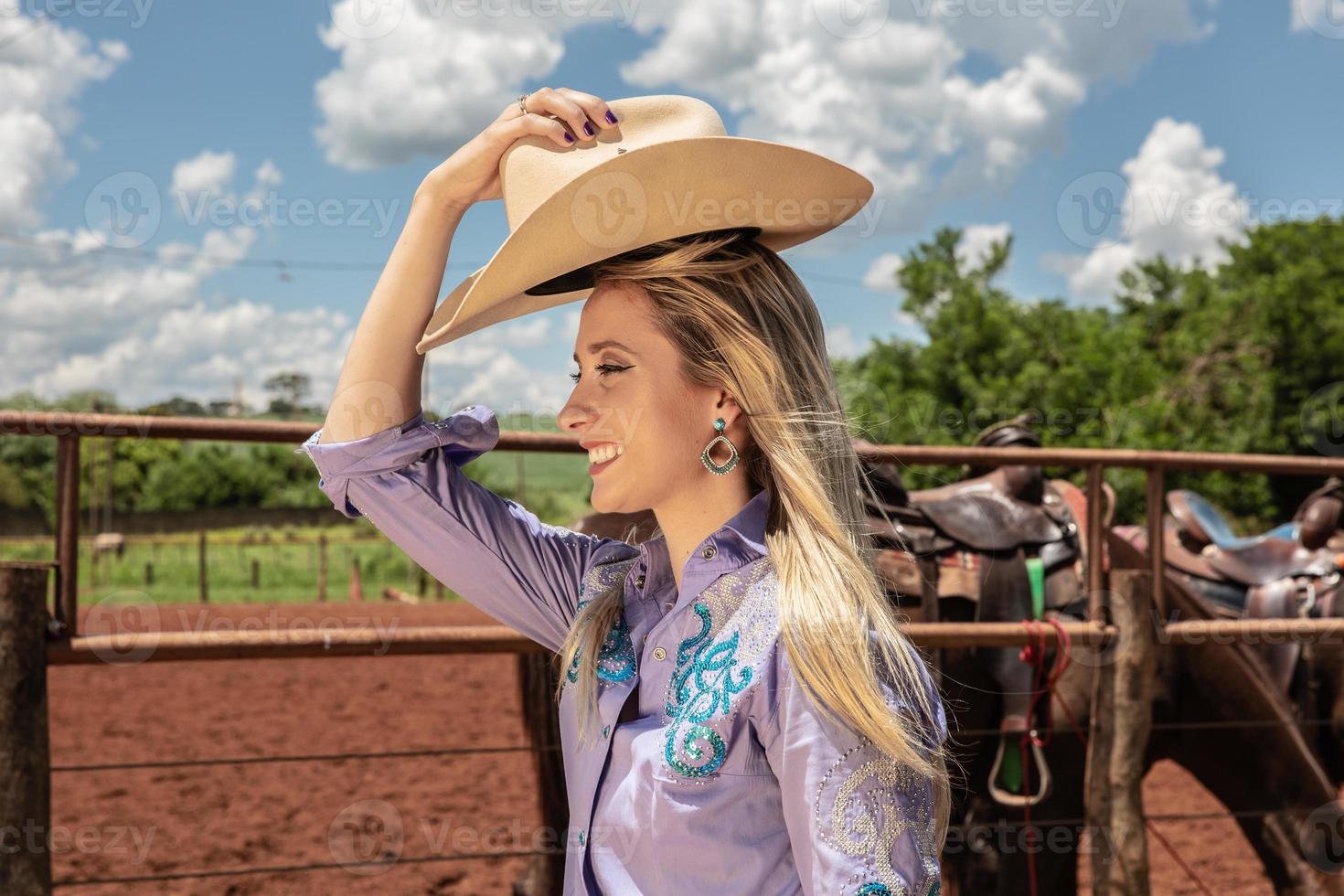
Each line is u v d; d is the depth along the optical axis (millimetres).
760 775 947
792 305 1086
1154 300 21203
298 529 28562
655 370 1050
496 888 3953
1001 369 17062
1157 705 3184
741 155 1032
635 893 976
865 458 2582
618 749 1026
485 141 1132
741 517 1054
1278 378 16500
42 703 1919
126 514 27141
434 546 1209
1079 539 3119
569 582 1229
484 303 1062
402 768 5660
